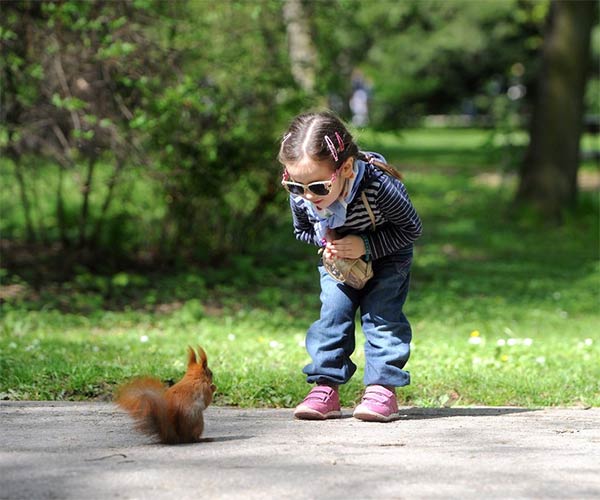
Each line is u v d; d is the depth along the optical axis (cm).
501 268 1880
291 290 1594
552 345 1105
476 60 6119
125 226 1708
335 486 501
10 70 1384
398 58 5075
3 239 1786
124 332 1216
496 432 655
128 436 621
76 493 487
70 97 1343
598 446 615
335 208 630
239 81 1555
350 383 835
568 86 2406
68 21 1353
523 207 2419
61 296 1435
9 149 1505
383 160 648
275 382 827
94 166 1612
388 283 679
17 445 593
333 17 1789
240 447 586
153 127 1386
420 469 539
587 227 2359
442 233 2289
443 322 1376
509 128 2783
